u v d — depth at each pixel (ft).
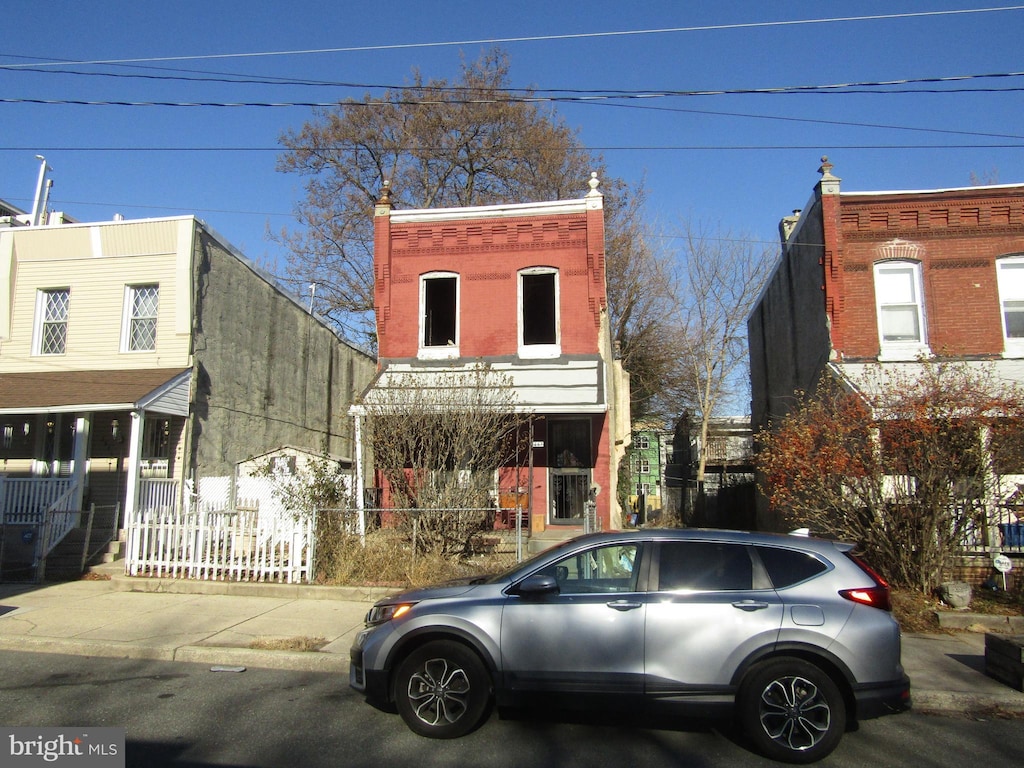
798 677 16.81
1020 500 32.30
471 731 18.21
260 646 25.39
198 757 16.31
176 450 48.01
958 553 33.37
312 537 34.99
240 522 36.32
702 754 17.16
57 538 40.57
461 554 37.65
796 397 55.26
